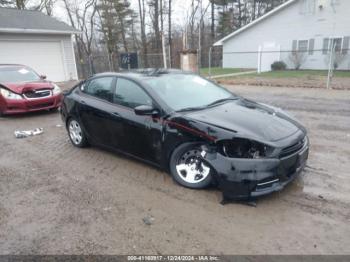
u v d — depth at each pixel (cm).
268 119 363
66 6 3109
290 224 294
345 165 423
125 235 287
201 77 497
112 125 445
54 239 286
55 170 450
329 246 262
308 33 2238
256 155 313
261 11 4038
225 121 346
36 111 880
